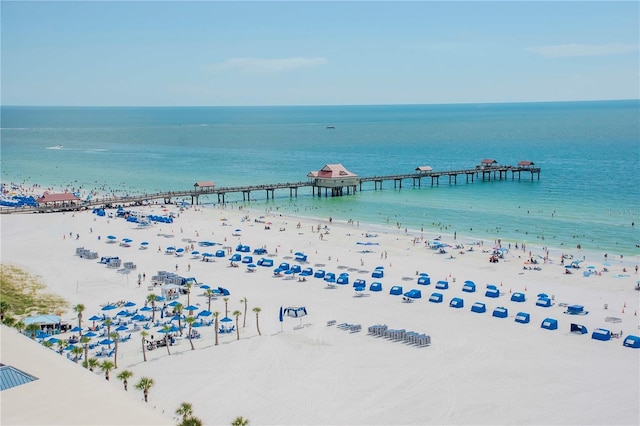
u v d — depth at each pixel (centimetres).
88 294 7525
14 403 2972
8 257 9250
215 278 8362
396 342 5897
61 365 3478
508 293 7594
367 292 7712
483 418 4356
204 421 4341
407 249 10175
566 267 8844
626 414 4397
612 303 7150
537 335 6072
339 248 10306
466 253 9831
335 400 4675
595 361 5384
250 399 4703
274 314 6800
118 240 10781
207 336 6134
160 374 5181
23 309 6738
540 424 4269
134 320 6475
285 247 10381
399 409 4512
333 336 6078
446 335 6081
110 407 2994
